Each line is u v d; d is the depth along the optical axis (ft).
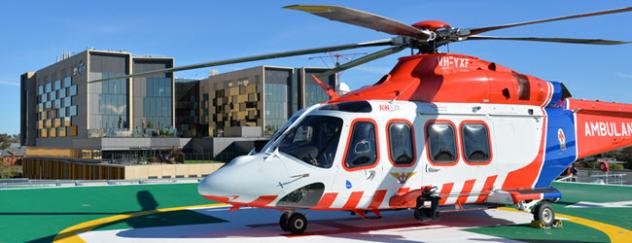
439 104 36.63
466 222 40.09
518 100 39.19
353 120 33.65
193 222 39.45
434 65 37.01
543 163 39.47
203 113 332.80
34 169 285.02
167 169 204.03
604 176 77.46
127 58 258.37
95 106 250.98
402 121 35.01
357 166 33.32
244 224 38.58
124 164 208.95
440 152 35.86
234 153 244.22
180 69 34.55
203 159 242.78
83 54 254.68
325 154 32.81
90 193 57.52
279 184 31.83
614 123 43.55
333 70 39.42
